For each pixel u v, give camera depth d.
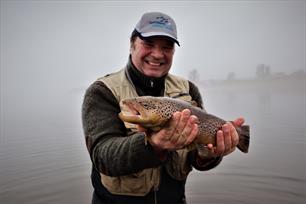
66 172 2.45
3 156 2.99
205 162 0.96
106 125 0.85
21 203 1.90
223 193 2.00
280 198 1.89
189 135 0.71
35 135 4.17
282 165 2.44
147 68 0.95
